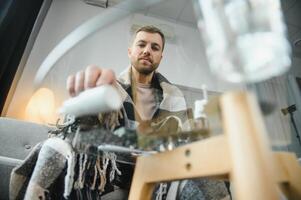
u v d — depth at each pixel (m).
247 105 0.27
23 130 1.25
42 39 2.04
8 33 1.46
